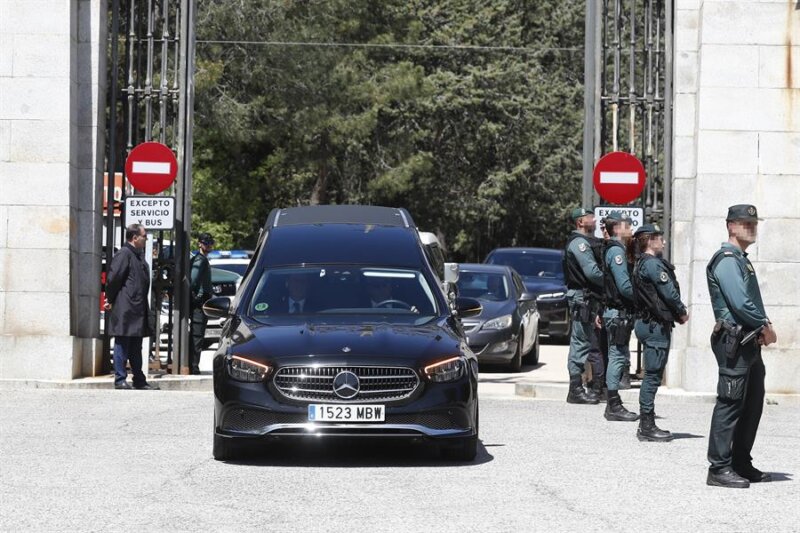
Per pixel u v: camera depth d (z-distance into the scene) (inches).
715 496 999.0
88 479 1045.8
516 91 6171.3
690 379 1797.5
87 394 1705.2
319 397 1095.6
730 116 1822.1
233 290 2655.0
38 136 1850.4
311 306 1221.7
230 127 4584.2
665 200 1895.9
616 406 1482.5
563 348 2849.4
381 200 6008.9
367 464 1137.4
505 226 6496.1
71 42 1861.5
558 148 6343.5
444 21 6186.0
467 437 1116.5
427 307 1229.1
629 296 1472.7
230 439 1108.5
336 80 5059.1
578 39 6609.3
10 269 1852.9
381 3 5561.0
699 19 1847.9
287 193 5502.0
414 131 5876.0
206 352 2586.1
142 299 1791.3
